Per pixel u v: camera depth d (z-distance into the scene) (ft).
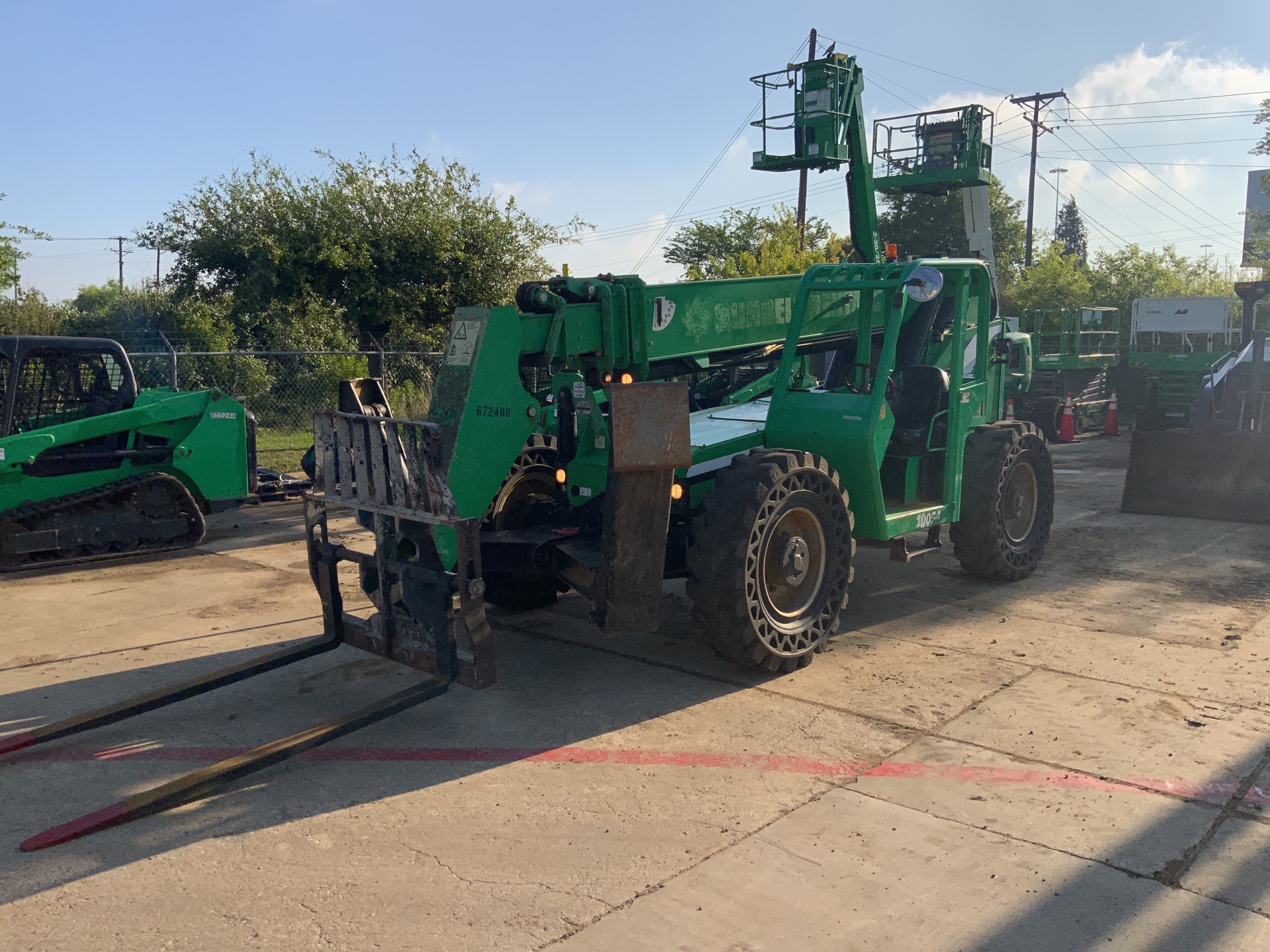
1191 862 10.43
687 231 118.01
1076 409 57.26
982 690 15.67
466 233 63.26
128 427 26.37
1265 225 52.54
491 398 15.20
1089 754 13.20
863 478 17.63
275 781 12.80
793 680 16.31
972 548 21.52
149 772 13.26
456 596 13.41
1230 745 13.41
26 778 13.06
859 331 20.52
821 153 28.25
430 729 14.53
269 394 55.88
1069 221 217.56
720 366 20.10
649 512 14.73
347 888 10.14
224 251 59.82
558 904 9.77
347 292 60.49
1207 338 61.46
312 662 17.66
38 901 9.94
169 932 9.39
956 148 36.09
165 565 25.77
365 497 14.78
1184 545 26.12
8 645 18.85
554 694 15.87
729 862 10.55
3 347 25.63
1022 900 9.73
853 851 10.76
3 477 24.59
